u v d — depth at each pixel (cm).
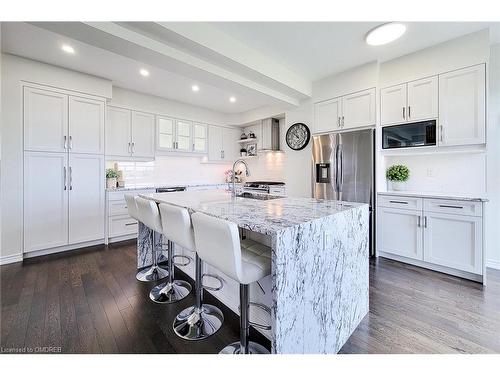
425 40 257
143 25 190
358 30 234
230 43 244
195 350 148
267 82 306
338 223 150
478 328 166
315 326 130
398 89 293
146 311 189
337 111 337
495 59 257
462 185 280
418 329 166
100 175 351
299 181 387
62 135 315
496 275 247
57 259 296
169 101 452
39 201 301
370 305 196
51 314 183
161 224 200
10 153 280
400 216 283
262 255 145
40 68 296
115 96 386
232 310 188
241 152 576
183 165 514
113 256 308
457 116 254
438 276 248
